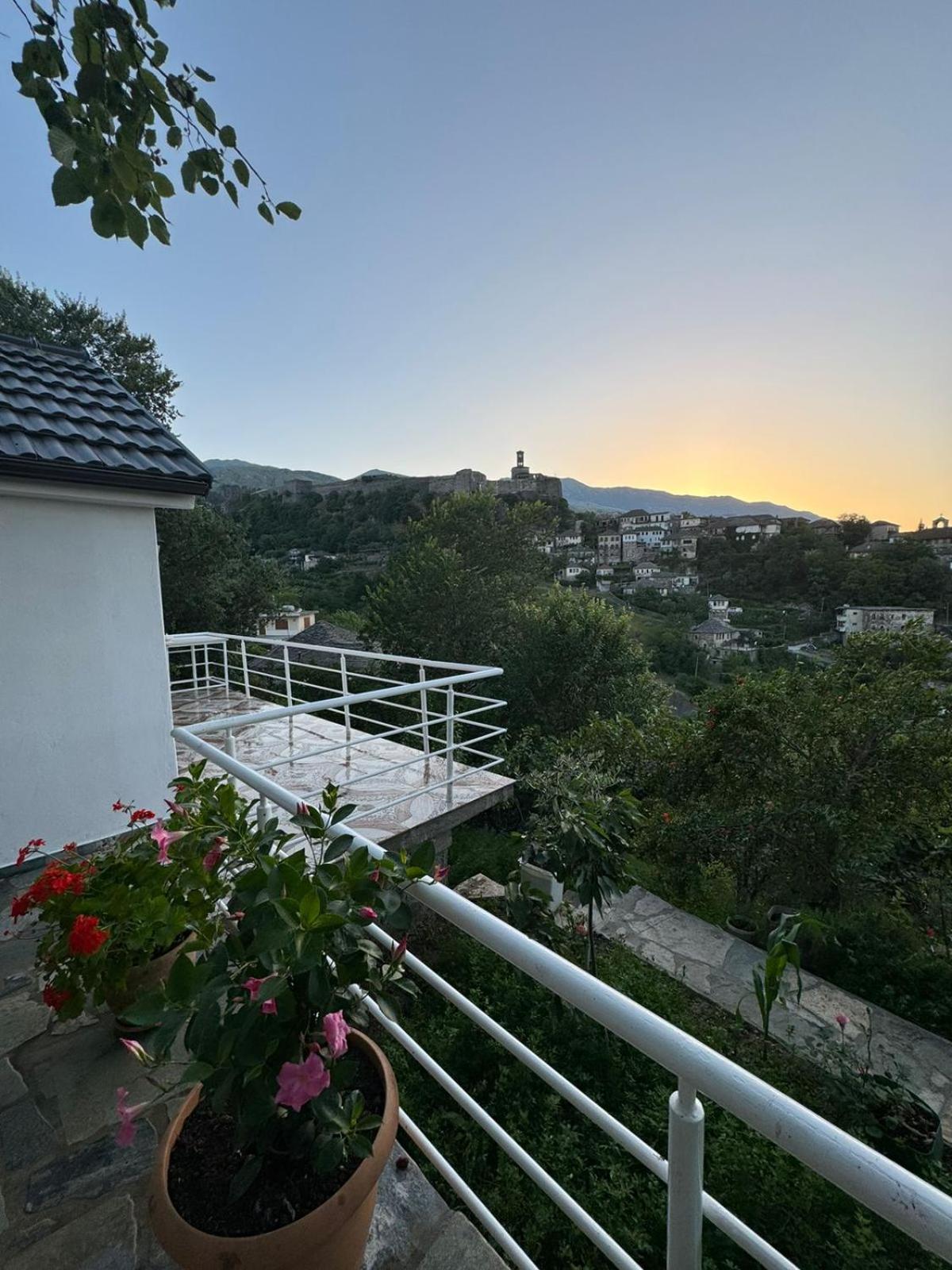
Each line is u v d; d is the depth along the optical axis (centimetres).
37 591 308
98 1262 121
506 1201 236
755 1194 250
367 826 365
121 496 319
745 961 499
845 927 510
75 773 324
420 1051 121
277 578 1619
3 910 268
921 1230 46
